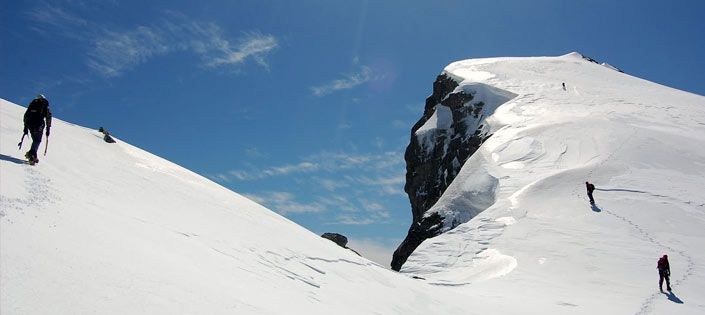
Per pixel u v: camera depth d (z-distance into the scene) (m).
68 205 8.03
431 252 29.20
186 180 17.02
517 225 30.34
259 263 10.70
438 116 81.94
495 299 19.02
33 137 10.36
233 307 6.68
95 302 5.04
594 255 24.91
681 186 34.09
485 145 52.41
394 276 16.20
